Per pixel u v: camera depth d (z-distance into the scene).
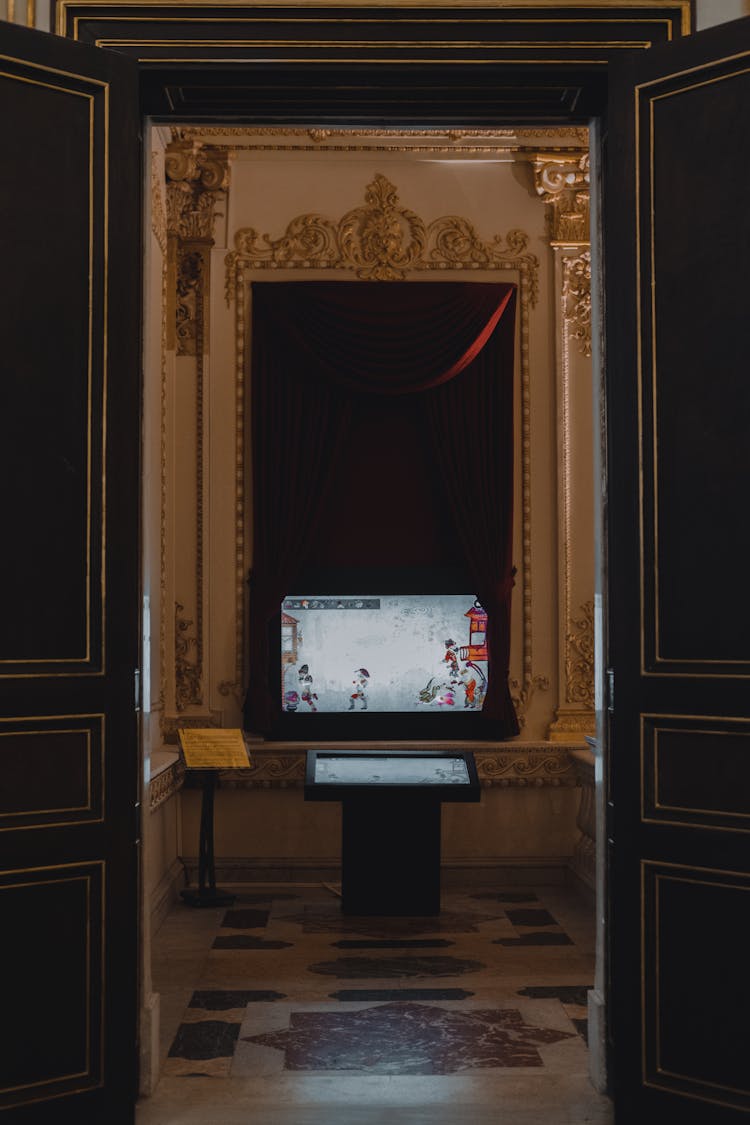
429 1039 4.84
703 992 3.79
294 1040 4.83
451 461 7.90
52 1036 3.80
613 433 4.07
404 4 4.19
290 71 4.18
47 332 3.88
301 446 7.88
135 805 4.02
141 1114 4.04
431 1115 4.04
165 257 7.89
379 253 8.07
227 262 8.04
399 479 7.96
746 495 3.77
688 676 3.84
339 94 4.33
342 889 7.13
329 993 5.50
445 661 7.92
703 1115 3.76
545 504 8.07
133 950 3.98
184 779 7.72
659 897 3.89
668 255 3.95
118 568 3.96
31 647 3.81
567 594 8.02
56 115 3.92
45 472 3.86
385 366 7.84
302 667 7.89
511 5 4.20
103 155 3.98
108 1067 3.87
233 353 8.02
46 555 3.85
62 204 3.92
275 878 7.82
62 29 4.17
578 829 7.89
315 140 8.04
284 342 7.92
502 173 8.15
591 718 7.99
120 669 3.95
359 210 8.09
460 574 7.94
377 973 5.83
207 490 7.97
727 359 3.83
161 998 5.41
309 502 7.86
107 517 3.94
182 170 7.84
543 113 4.44
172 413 7.97
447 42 4.20
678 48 3.95
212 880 7.40
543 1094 4.23
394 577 7.91
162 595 7.73
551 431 8.10
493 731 7.90
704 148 3.89
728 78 3.85
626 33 4.20
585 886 7.45
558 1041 4.82
